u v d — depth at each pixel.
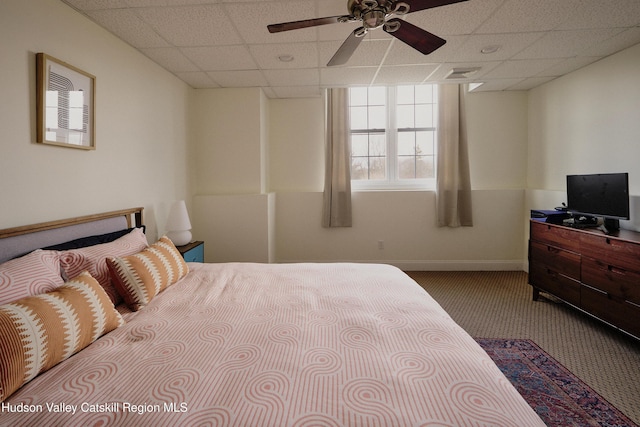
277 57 3.04
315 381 1.03
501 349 2.35
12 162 1.74
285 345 1.25
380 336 1.32
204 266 2.47
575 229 2.79
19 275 1.35
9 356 0.99
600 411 1.71
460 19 2.39
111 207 2.51
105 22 2.34
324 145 4.46
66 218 2.08
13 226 1.75
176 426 0.84
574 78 3.52
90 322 1.31
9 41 1.72
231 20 2.35
